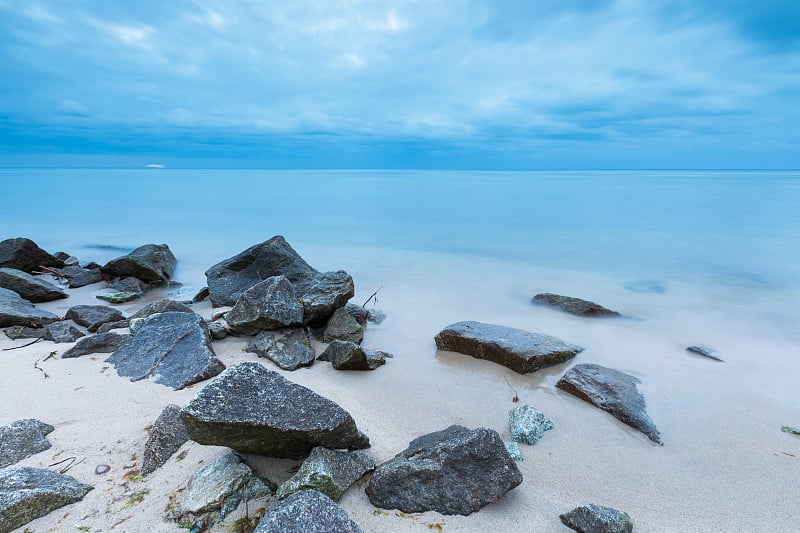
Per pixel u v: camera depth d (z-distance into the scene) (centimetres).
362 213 3170
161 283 1318
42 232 2386
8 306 856
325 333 827
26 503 362
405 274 1488
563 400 635
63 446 463
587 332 936
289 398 436
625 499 436
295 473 429
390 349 823
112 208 3453
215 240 2169
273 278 834
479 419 579
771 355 832
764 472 485
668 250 1864
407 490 400
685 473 481
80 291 1213
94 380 607
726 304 1170
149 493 399
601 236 2183
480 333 803
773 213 2892
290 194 4988
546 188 5916
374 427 535
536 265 1633
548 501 425
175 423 478
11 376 617
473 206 3588
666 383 698
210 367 626
